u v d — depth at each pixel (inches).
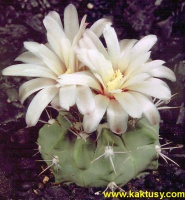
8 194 7.6
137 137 6.4
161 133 8.2
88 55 5.8
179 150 8.0
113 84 5.9
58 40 6.1
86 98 5.8
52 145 6.6
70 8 6.4
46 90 6.1
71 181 7.0
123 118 5.9
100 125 6.3
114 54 6.2
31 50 6.3
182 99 8.6
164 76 6.4
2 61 9.0
